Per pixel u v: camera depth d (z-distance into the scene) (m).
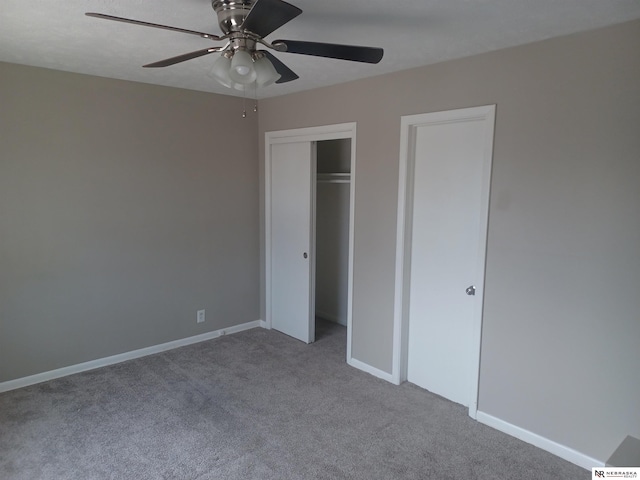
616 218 2.28
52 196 3.33
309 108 3.89
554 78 2.43
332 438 2.77
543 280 2.58
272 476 2.41
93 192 3.51
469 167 3.00
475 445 2.71
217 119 4.16
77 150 3.40
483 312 2.86
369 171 3.47
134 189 3.72
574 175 2.40
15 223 3.20
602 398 2.43
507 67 2.61
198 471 2.44
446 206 3.15
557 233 2.49
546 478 2.43
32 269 3.31
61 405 3.10
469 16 2.10
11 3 1.98
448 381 3.28
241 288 4.58
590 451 2.50
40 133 3.23
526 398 2.73
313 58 2.84
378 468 2.49
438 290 3.27
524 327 2.69
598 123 2.30
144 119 3.71
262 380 3.53
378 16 2.11
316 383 3.50
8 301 3.23
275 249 4.53
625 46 2.19
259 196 4.59
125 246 3.73
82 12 2.09
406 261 3.36
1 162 3.10
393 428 2.88
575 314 2.47
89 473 2.41
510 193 2.66
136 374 3.60
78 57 2.90
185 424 2.89
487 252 2.80
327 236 4.95
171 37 2.46
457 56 2.78
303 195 4.15
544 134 2.49
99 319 3.67
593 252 2.38
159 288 3.98
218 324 4.45
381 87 3.30
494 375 2.86
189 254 4.13
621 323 2.32
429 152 3.20
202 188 4.14
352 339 3.79
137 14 2.12
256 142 4.49
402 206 3.28
